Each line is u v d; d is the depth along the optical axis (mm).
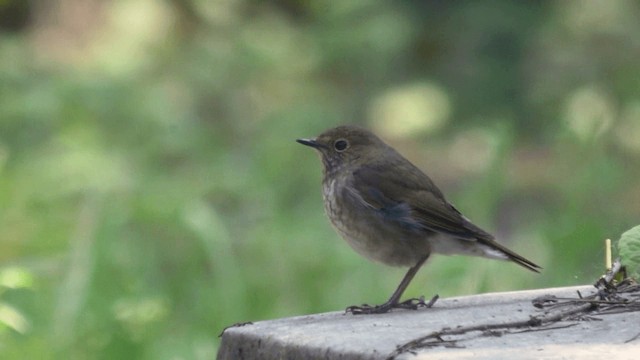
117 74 17641
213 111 19125
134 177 14766
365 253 9414
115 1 20969
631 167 17422
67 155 14664
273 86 19734
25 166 15242
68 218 13562
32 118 16438
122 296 11727
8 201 14070
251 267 13266
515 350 6430
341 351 6562
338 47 20938
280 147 16844
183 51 19875
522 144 20844
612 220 13531
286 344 6867
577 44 21281
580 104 19875
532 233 14500
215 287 12414
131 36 20375
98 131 16172
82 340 11117
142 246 12992
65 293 11383
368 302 12469
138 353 11164
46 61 19031
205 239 12562
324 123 18609
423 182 9359
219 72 19297
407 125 21734
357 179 9336
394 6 22438
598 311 7312
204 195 14922
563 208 14812
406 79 22234
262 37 19922
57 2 21234
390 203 9219
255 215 14797
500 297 8234
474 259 11961
